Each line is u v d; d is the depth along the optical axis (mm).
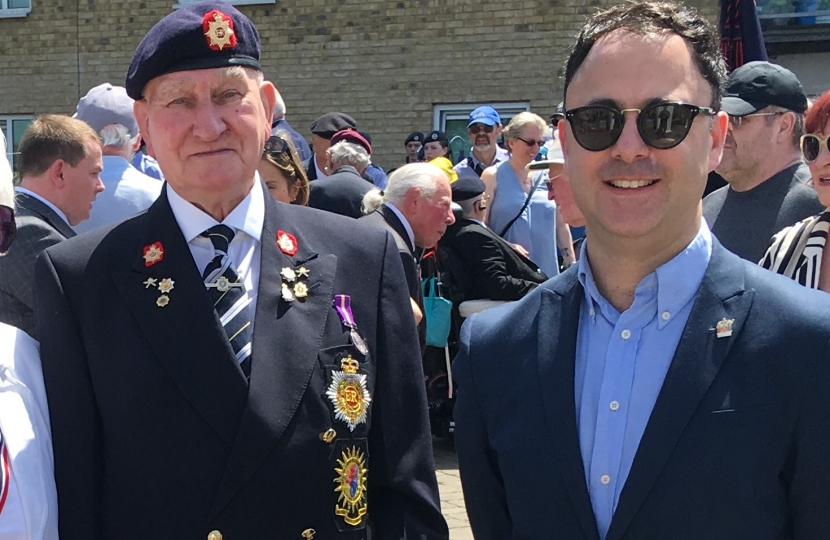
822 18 9234
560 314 1784
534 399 1736
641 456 1582
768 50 9438
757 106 3109
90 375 1923
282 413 1882
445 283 5617
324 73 9555
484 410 1820
